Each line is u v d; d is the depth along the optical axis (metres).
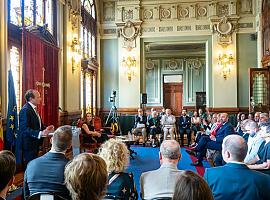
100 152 2.36
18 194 4.01
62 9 8.23
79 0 9.45
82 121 7.38
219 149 5.97
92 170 1.48
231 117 11.29
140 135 10.04
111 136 8.06
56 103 7.32
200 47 15.72
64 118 8.26
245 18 11.40
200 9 11.61
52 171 2.25
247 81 11.44
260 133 4.03
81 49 9.84
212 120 8.48
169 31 11.73
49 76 6.92
